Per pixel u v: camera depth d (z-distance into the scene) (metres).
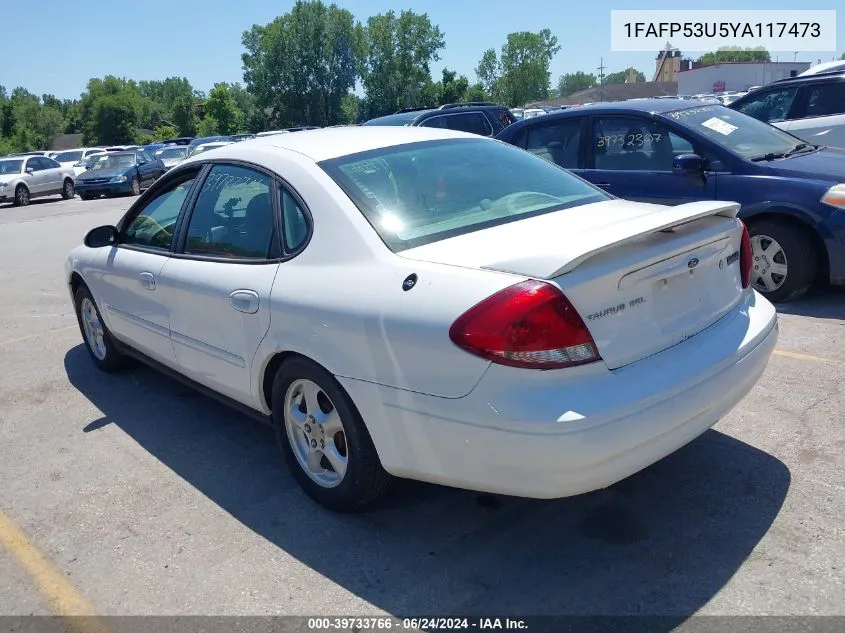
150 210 4.50
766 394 4.24
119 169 23.86
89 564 3.09
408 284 2.78
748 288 3.43
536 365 2.48
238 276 3.50
